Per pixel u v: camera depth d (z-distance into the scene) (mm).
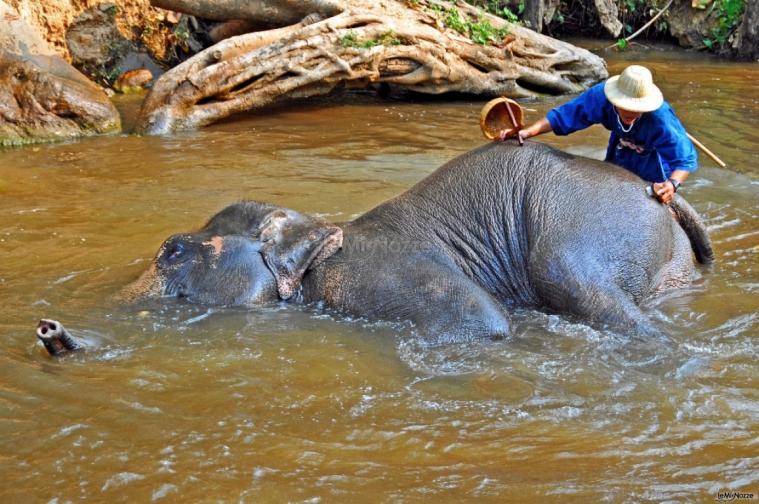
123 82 15164
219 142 12078
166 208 9016
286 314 6457
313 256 6559
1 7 12758
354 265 6555
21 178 10188
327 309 6520
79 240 8039
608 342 6043
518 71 15500
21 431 4895
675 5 21031
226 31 15414
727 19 20031
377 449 4762
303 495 4301
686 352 5902
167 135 12531
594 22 21953
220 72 13031
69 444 4762
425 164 10898
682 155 6645
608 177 6602
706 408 5195
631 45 21156
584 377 5590
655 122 6637
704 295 6836
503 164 6812
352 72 14023
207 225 6883
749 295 6848
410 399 5348
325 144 12000
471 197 6812
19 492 4320
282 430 4957
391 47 14312
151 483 4402
